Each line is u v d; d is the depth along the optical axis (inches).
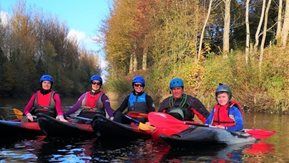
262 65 710.5
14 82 1230.9
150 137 334.0
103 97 375.6
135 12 1327.5
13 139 315.0
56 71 1595.7
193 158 244.5
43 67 1492.4
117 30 1428.4
